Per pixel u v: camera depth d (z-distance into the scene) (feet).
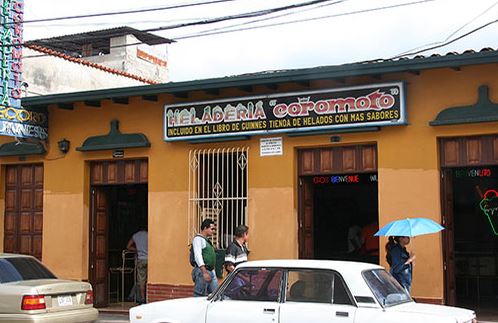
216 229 44.27
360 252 50.70
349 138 40.78
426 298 37.78
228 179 44.45
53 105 49.98
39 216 52.06
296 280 26.37
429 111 38.52
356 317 24.57
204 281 36.29
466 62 35.73
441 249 37.96
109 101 48.88
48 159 51.26
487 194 46.03
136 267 50.90
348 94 40.11
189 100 45.96
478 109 36.99
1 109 47.42
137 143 47.19
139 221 56.95
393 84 38.91
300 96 41.57
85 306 35.40
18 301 32.12
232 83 42.16
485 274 50.75
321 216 54.85
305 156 42.80
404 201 38.86
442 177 38.68
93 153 49.47
